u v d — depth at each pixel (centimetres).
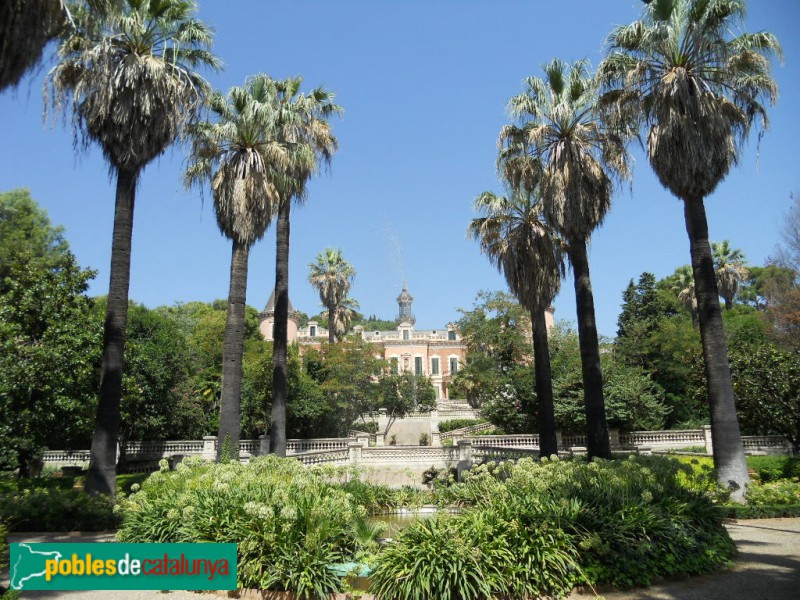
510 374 3300
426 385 3969
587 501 864
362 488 1398
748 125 1491
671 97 1419
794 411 2220
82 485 2089
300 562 766
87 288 2389
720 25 1409
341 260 5281
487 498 1018
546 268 1859
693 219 1511
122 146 1432
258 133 1905
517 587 732
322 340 3991
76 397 2091
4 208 3956
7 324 2045
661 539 837
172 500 957
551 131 1688
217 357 4009
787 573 822
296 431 3069
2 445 1895
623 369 3073
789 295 3064
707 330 1472
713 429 1442
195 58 1608
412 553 750
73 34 958
